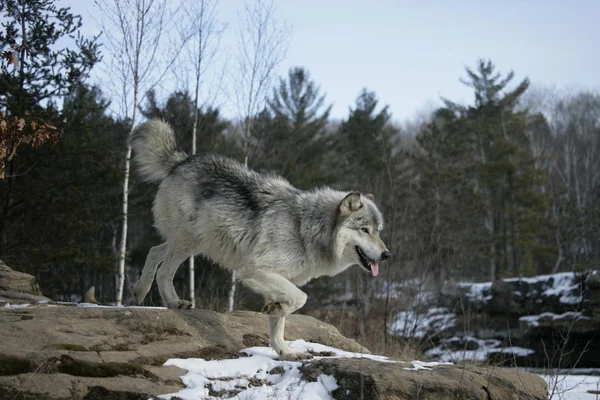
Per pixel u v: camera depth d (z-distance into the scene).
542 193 33.41
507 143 34.03
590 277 16.17
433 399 4.68
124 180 14.54
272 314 5.32
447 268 16.69
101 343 4.78
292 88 28.22
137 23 13.78
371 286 15.82
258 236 5.72
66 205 14.43
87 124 14.75
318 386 4.75
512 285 18.00
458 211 24.28
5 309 5.30
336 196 6.28
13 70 12.83
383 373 4.76
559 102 65.44
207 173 6.15
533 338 16.70
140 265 20.39
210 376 4.84
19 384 3.98
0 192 14.10
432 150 27.64
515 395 5.28
